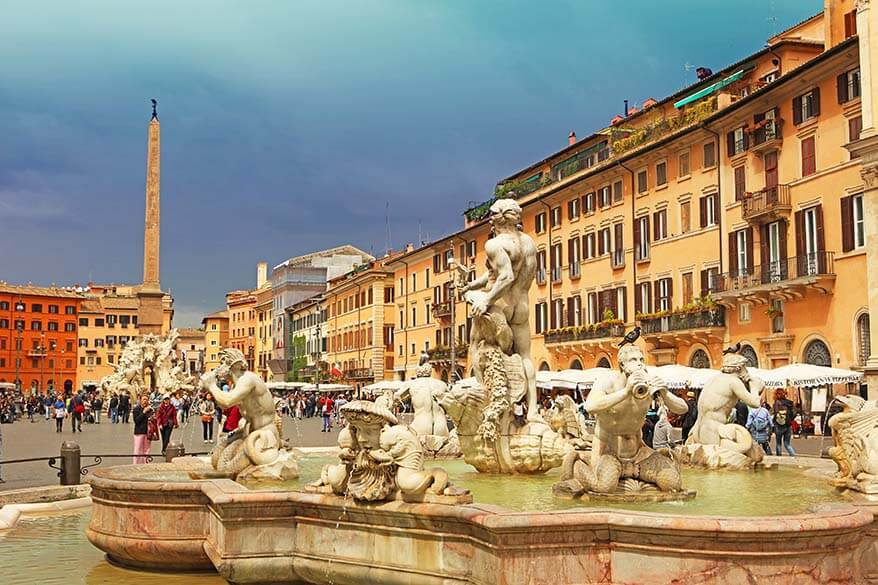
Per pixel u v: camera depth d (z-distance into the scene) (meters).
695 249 47.59
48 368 141.00
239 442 11.09
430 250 78.56
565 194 59.84
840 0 42.12
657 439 19.03
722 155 45.50
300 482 10.68
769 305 41.69
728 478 11.05
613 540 6.64
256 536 8.38
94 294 162.62
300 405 66.88
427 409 14.52
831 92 38.34
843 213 37.47
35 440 36.69
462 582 7.17
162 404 25.36
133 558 9.69
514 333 11.50
